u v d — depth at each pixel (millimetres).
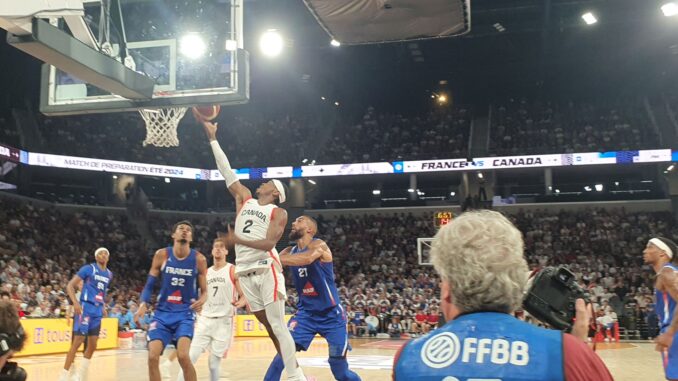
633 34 28453
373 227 30484
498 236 1589
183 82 8719
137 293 23406
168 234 30562
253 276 5652
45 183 28844
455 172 30953
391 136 33469
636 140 28734
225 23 8789
